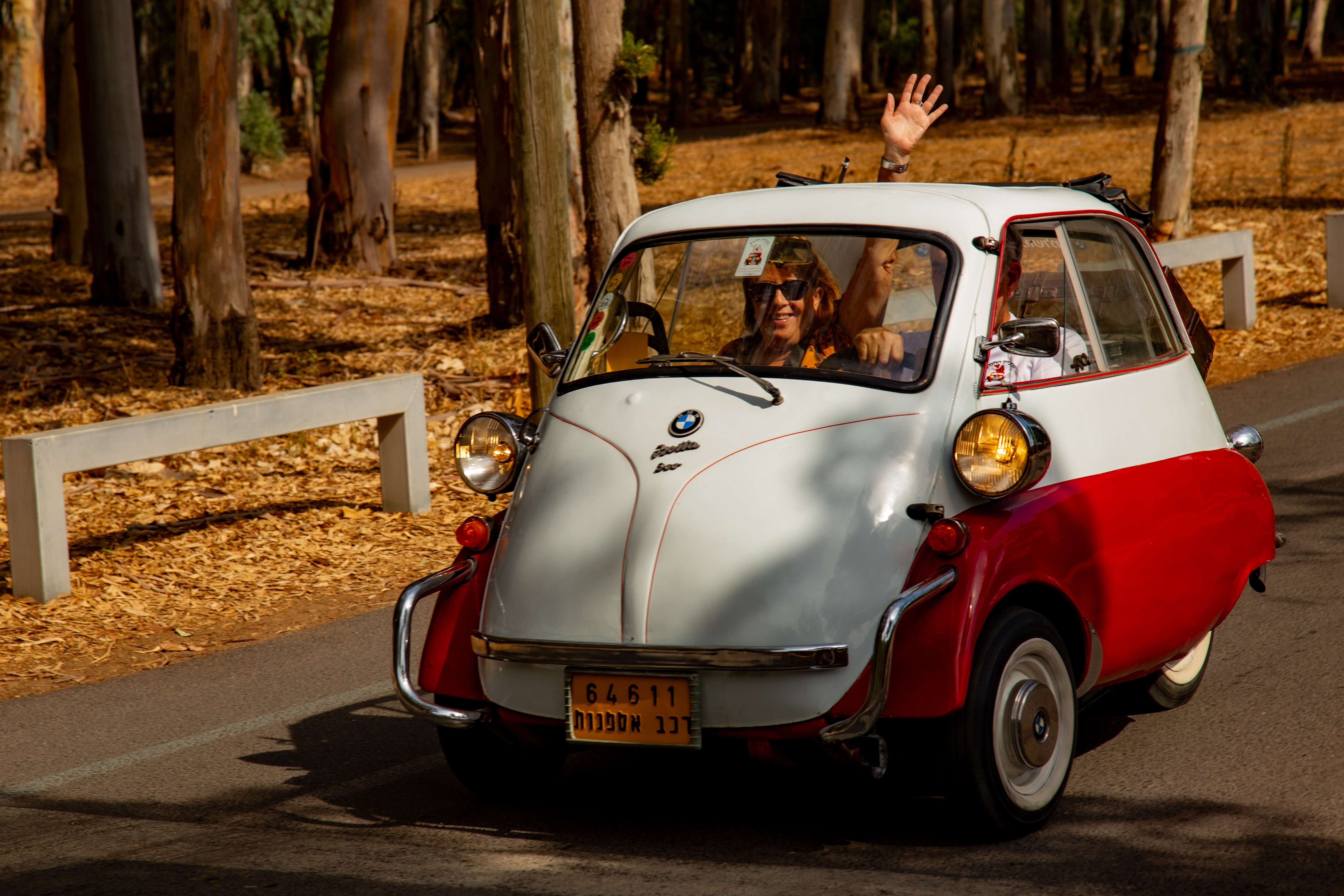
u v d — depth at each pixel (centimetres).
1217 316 2084
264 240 3378
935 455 582
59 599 1065
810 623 546
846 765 590
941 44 7500
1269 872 541
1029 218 654
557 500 607
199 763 744
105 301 2511
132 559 1168
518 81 1204
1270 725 707
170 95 9112
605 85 1614
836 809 628
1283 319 2038
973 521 571
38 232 3700
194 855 611
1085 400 643
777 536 560
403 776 711
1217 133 4919
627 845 598
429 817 648
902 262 623
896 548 559
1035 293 649
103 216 2489
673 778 685
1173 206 2553
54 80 7138
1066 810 615
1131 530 627
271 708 830
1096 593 604
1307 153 4144
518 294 2258
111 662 943
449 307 2489
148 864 601
